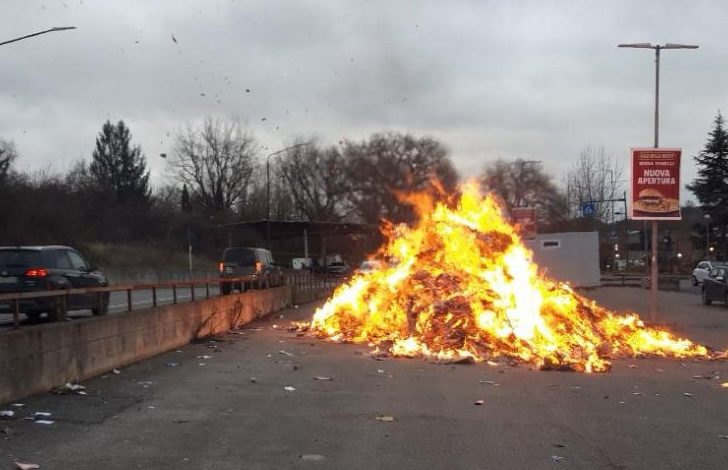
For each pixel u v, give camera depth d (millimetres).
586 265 44438
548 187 75812
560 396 9984
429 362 13273
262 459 6535
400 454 6773
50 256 14930
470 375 11836
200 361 12695
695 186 81562
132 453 6625
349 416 8453
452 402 9430
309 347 15328
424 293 16969
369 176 90812
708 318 24438
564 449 7016
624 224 95125
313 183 97562
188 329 15258
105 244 60594
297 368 12289
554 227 75562
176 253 66500
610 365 13023
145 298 27250
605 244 83250
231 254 29844
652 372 12609
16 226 47844
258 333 18016
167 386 10133
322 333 17375
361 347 15430
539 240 44062
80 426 7559
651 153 19953
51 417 7852
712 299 30688
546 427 8000
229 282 21203
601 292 41281
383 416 8461
